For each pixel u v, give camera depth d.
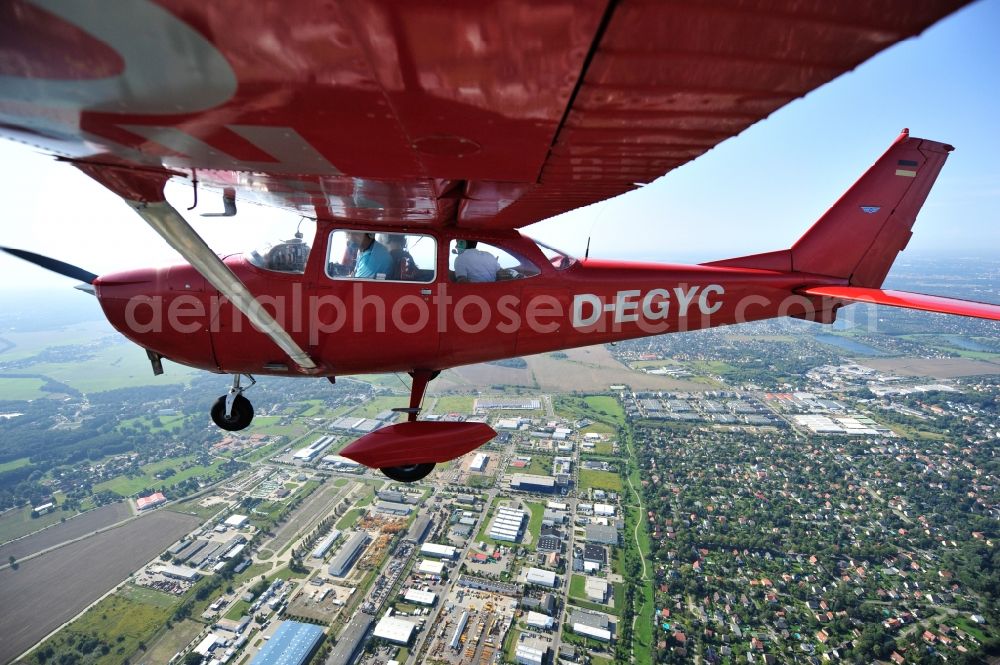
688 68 1.23
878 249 7.03
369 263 4.65
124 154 2.18
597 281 5.40
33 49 1.23
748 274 6.39
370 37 1.07
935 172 7.06
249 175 2.85
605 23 1.00
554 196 3.47
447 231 4.75
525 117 1.57
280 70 1.28
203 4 0.97
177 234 3.00
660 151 1.95
